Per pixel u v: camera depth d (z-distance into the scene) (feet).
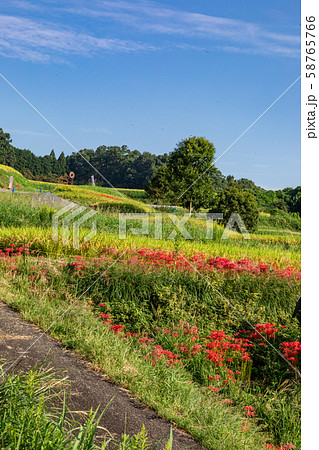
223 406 14.26
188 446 10.57
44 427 7.48
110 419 10.76
